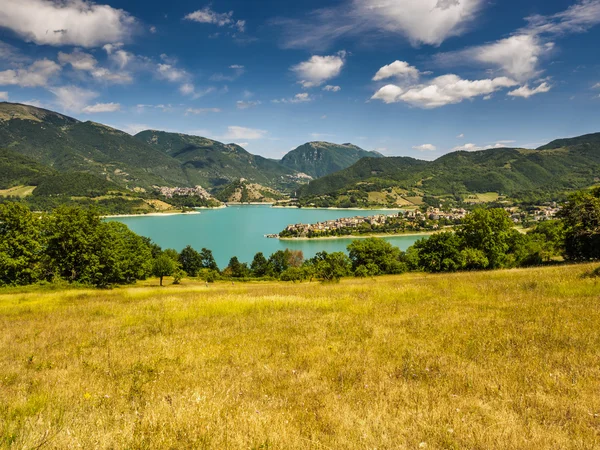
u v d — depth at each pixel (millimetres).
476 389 5945
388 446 4207
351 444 4234
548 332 8727
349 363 7398
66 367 7934
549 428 4578
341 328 10523
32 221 39875
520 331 8977
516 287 16625
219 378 6801
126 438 4359
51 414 5285
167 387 6449
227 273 101062
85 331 11727
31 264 39531
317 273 67375
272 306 15422
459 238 54312
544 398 5414
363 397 5789
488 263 49656
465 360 7234
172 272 71125
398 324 10594
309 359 7801
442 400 5480
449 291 16828
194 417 4910
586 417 4855
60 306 18203
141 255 61031
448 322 10375
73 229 40844
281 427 4672
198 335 10508
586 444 4156
